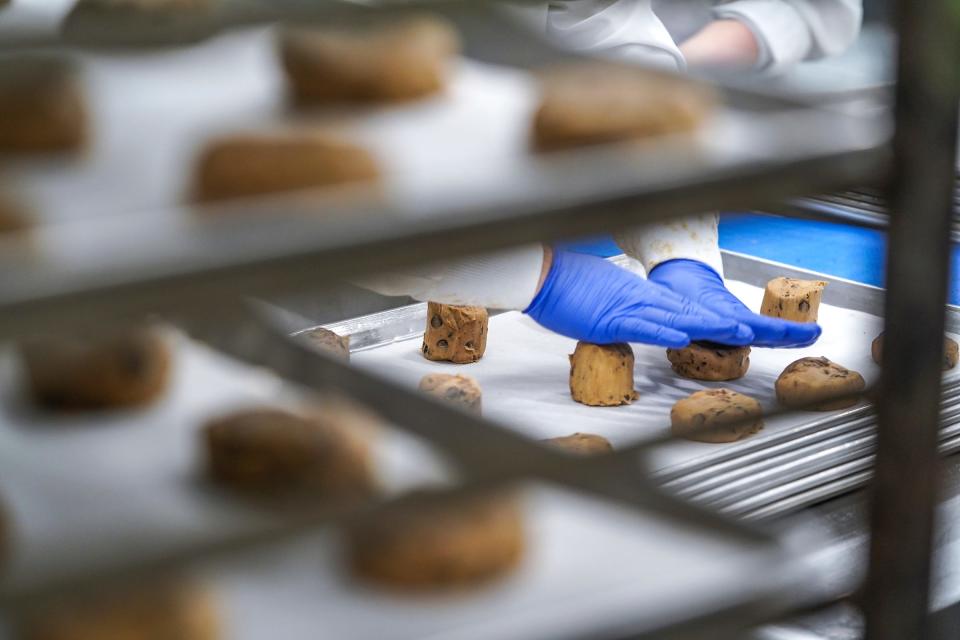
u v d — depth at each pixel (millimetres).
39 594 481
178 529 558
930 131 668
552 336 1813
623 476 631
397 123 642
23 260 458
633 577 585
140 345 676
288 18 579
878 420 747
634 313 1663
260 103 651
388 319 1813
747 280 1963
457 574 579
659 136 615
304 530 518
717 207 578
